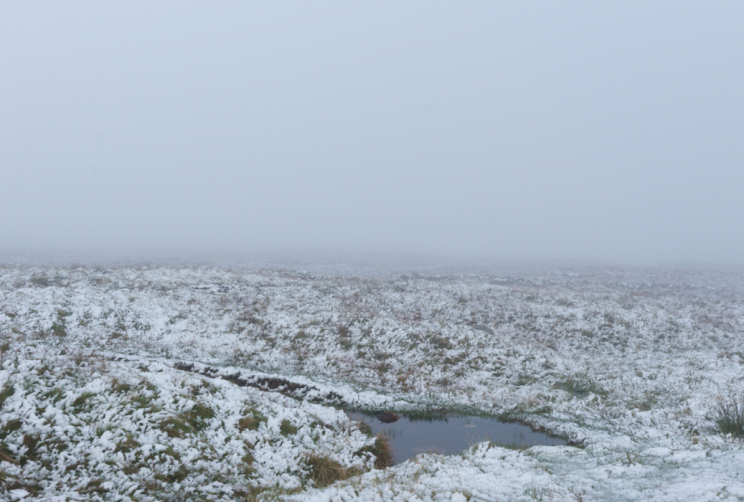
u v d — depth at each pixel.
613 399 15.45
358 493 7.15
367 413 13.89
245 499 7.72
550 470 8.33
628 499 6.45
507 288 34.47
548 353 20.61
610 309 27.59
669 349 22.12
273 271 42.09
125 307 21.31
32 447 7.91
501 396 15.61
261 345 19.36
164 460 8.28
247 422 10.27
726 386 16.28
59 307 19.64
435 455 9.77
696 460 8.38
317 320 21.73
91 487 7.18
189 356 17.38
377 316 23.00
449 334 21.14
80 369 11.10
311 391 14.98
